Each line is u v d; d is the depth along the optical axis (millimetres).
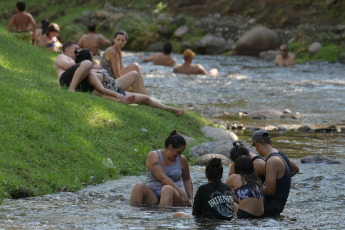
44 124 20781
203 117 30766
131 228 13180
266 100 39562
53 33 45969
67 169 18828
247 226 13820
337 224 14367
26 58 34750
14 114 20609
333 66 58625
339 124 31859
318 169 21297
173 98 39281
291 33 69625
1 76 26438
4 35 38781
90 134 21938
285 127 30797
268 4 73688
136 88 28484
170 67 55094
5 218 13656
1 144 18484
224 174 20516
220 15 75500
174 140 16906
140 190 16531
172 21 74000
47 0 86688
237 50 68125
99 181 19000
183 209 16062
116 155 21188
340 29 66625
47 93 23734
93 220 13883
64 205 15609
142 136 23641
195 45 70312
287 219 14922
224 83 46938
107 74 26812
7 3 87500
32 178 17328
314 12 70375
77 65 26344
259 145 16234
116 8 81312
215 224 13891
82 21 77938
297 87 45312
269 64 60344
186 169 17516
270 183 15539
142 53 68125
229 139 26719
